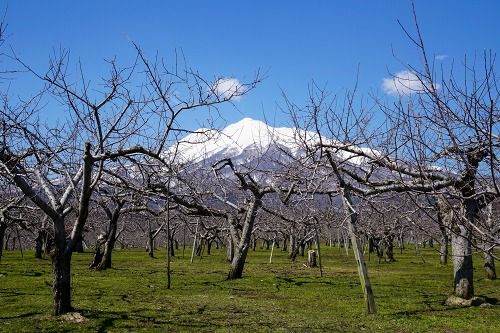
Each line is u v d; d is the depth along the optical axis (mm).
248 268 35500
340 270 34281
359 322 14227
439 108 6770
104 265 31703
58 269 13922
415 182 9672
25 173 14719
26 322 13102
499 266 37281
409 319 14695
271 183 21984
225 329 13016
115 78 13352
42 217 31000
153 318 14320
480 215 6820
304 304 17812
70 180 13805
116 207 32062
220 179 22406
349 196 15906
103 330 12398
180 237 79438
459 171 7637
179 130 14242
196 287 22797
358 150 15188
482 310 16281
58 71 12508
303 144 15773
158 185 18391
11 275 26938
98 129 13492
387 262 45344
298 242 46625
